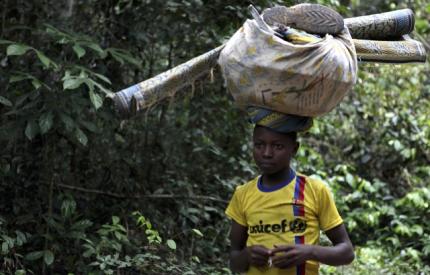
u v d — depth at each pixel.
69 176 5.96
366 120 8.69
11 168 5.64
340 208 7.78
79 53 4.98
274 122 3.24
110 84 5.37
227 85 3.33
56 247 5.41
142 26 6.19
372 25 3.75
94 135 5.96
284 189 3.35
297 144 3.37
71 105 5.10
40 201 5.71
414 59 3.68
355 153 8.69
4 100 5.02
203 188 6.70
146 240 5.87
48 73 5.52
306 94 3.15
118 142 6.24
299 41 3.25
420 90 9.00
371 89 8.68
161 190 6.31
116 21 6.17
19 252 5.49
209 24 6.19
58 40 5.32
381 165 8.65
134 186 6.25
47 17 5.89
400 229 7.48
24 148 5.68
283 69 3.11
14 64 5.56
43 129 4.96
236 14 6.00
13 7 5.69
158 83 3.45
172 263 5.61
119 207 6.11
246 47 3.18
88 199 6.05
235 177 6.66
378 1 9.62
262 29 3.16
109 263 5.09
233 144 6.77
